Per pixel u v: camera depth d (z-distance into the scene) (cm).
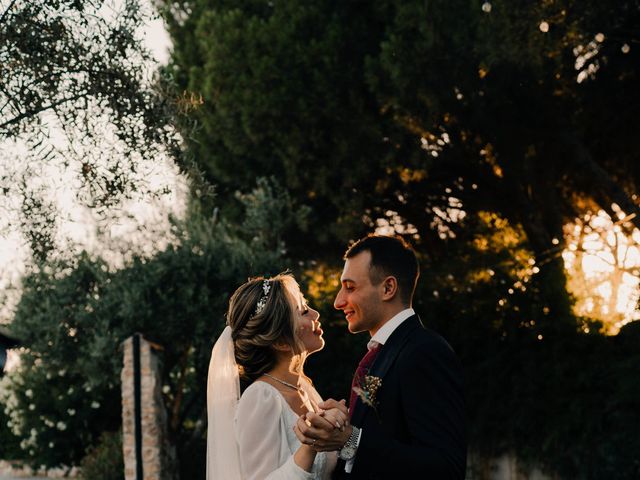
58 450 1588
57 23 584
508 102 1096
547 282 1145
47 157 600
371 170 1230
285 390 283
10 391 1575
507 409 1115
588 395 1034
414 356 260
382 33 1213
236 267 1277
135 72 621
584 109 1204
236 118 1270
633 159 1288
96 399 1566
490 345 1168
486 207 1361
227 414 283
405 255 288
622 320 1121
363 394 261
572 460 1034
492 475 1140
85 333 1299
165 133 631
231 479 276
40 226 619
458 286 1293
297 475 249
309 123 1223
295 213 1276
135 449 1102
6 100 581
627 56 1143
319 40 1253
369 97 1214
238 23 1288
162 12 632
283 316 288
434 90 1065
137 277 1256
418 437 247
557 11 989
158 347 1162
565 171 1318
